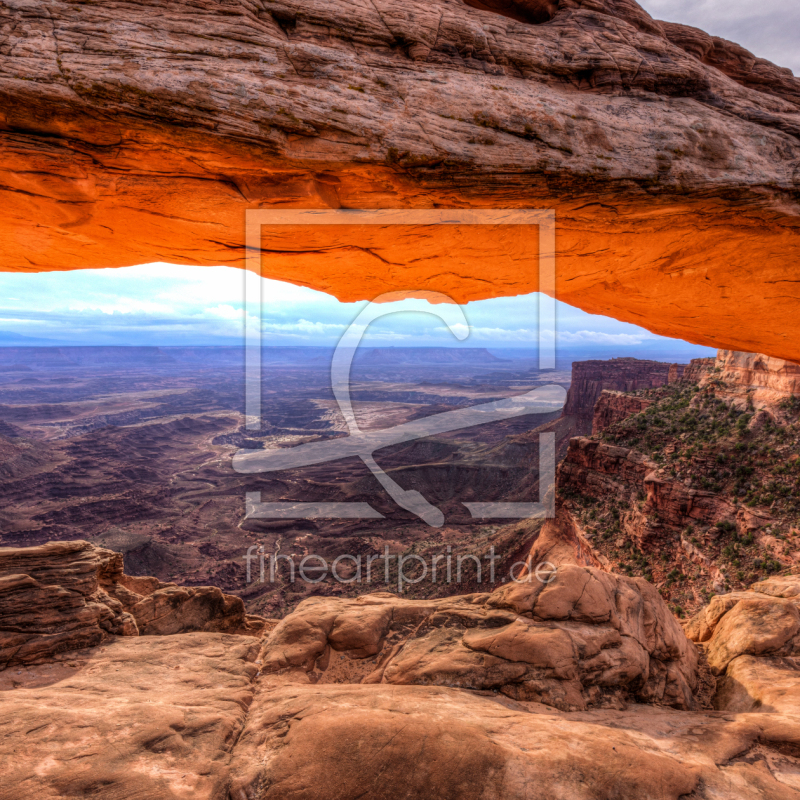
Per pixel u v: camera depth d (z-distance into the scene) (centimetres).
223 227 584
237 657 546
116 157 456
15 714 379
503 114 486
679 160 538
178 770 333
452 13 508
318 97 440
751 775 362
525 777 331
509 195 528
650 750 379
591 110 523
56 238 615
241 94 422
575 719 445
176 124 422
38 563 571
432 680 489
